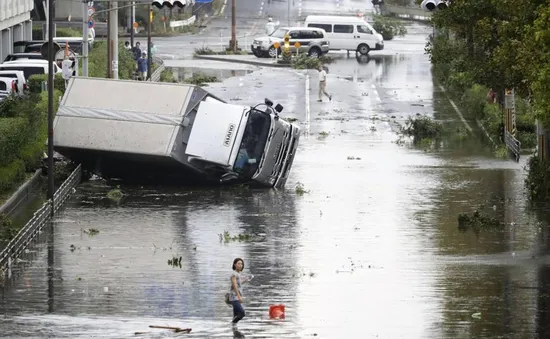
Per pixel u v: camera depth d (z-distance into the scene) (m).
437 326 50.41
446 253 65.81
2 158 80.00
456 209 78.56
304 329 49.91
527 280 58.94
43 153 89.38
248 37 187.50
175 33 189.50
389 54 172.88
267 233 70.94
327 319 51.62
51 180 75.00
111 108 83.44
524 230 72.06
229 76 144.88
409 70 154.38
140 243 67.69
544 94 64.88
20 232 64.94
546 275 60.06
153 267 61.75
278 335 48.91
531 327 50.19
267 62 158.88
